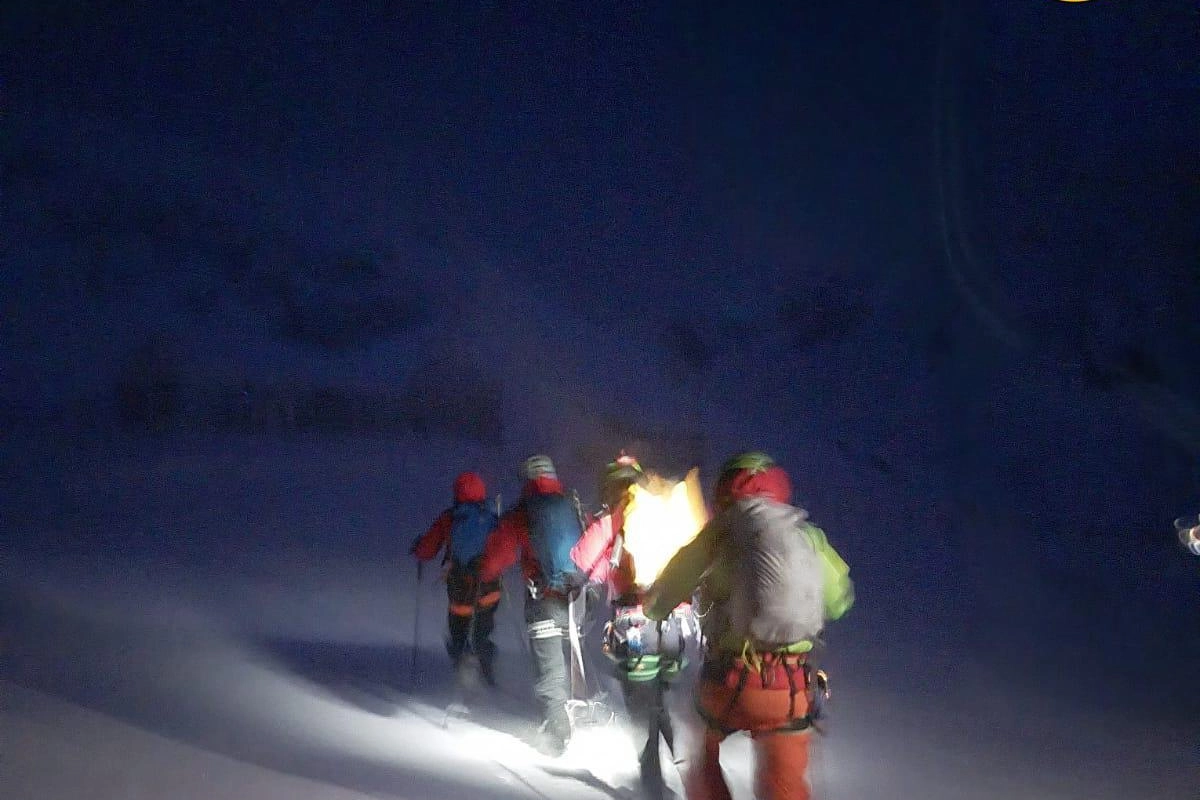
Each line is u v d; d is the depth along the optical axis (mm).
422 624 11531
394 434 30859
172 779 5699
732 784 6586
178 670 8539
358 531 18047
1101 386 24031
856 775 7035
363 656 9836
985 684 10102
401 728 7527
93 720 6773
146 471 23312
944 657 11070
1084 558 16141
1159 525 17938
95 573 12945
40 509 18250
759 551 4762
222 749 6410
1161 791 7078
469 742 7309
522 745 7305
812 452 25984
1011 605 13555
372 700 8273
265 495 21062
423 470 25281
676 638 6266
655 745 6129
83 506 18891
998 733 8438
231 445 28125
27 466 23234
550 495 7262
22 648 8805
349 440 29453
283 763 6227
